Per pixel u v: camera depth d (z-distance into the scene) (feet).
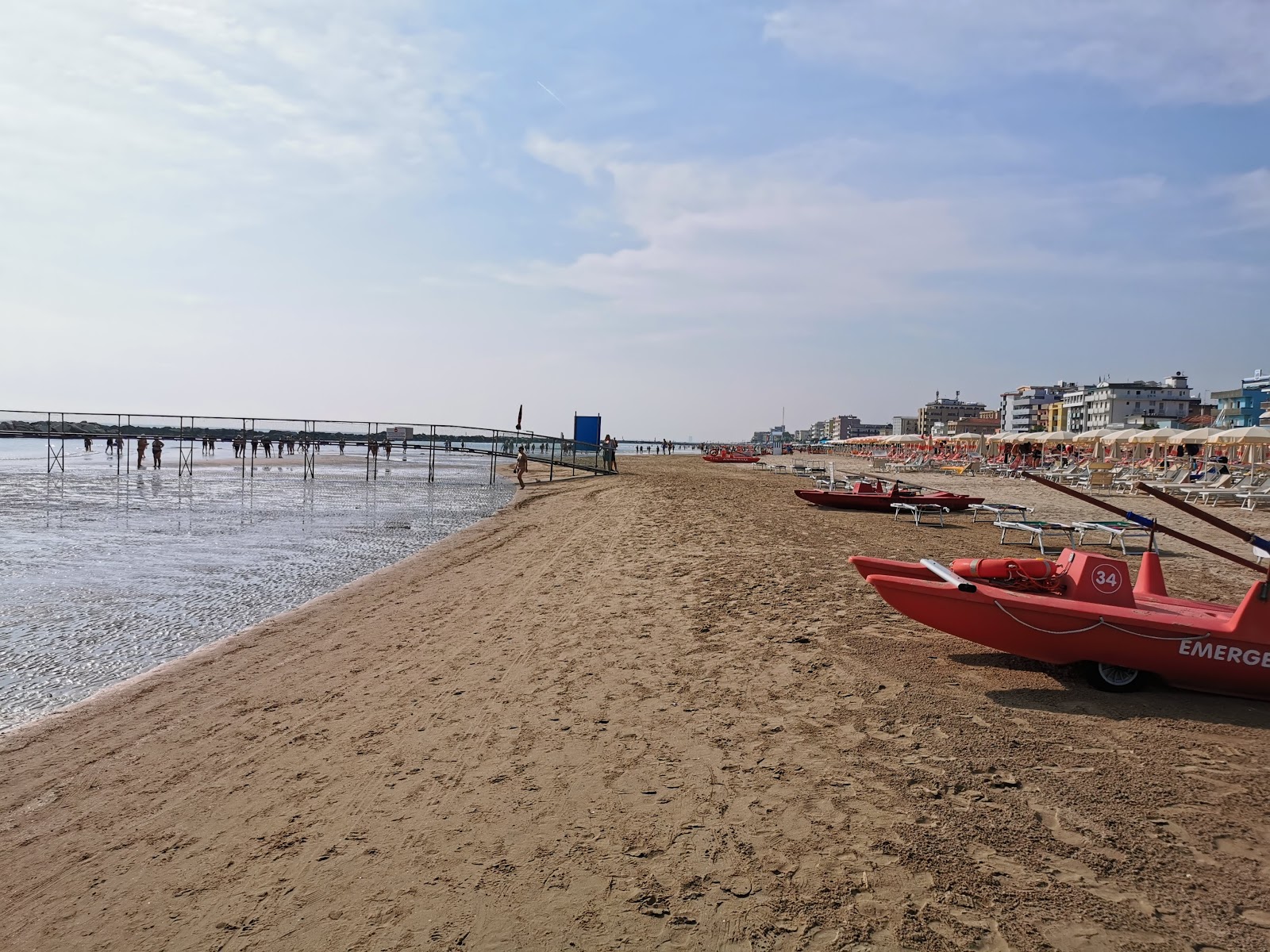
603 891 11.46
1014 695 19.12
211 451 238.07
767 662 22.26
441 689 21.59
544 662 23.47
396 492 110.63
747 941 10.18
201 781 16.51
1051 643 19.67
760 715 18.21
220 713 20.85
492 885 11.77
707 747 16.52
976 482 113.70
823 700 19.03
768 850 12.32
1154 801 13.51
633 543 47.16
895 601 21.07
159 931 11.24
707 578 34.76
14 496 93.76
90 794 16.19
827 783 14.53
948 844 12.26
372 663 24.91
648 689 20.44
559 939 10.40
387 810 14.49
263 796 15.55
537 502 91.81
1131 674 19.31
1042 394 552.82
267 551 52.19
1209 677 18.58
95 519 70.03
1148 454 162.91
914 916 10.51
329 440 142.20
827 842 12.48
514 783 15.28
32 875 13.07
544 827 13.47
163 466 171.53
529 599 33.30
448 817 14.03
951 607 20.49
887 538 48.14
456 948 10.32
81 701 22.31
